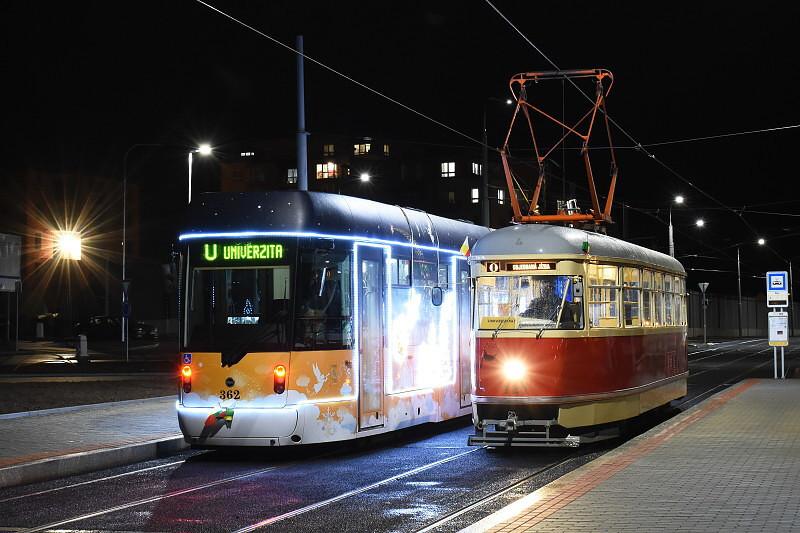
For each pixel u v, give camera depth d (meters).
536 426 15.31
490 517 8.44
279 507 10.40
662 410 20.72
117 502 10.80
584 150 19.47
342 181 98.81
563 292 15.22
